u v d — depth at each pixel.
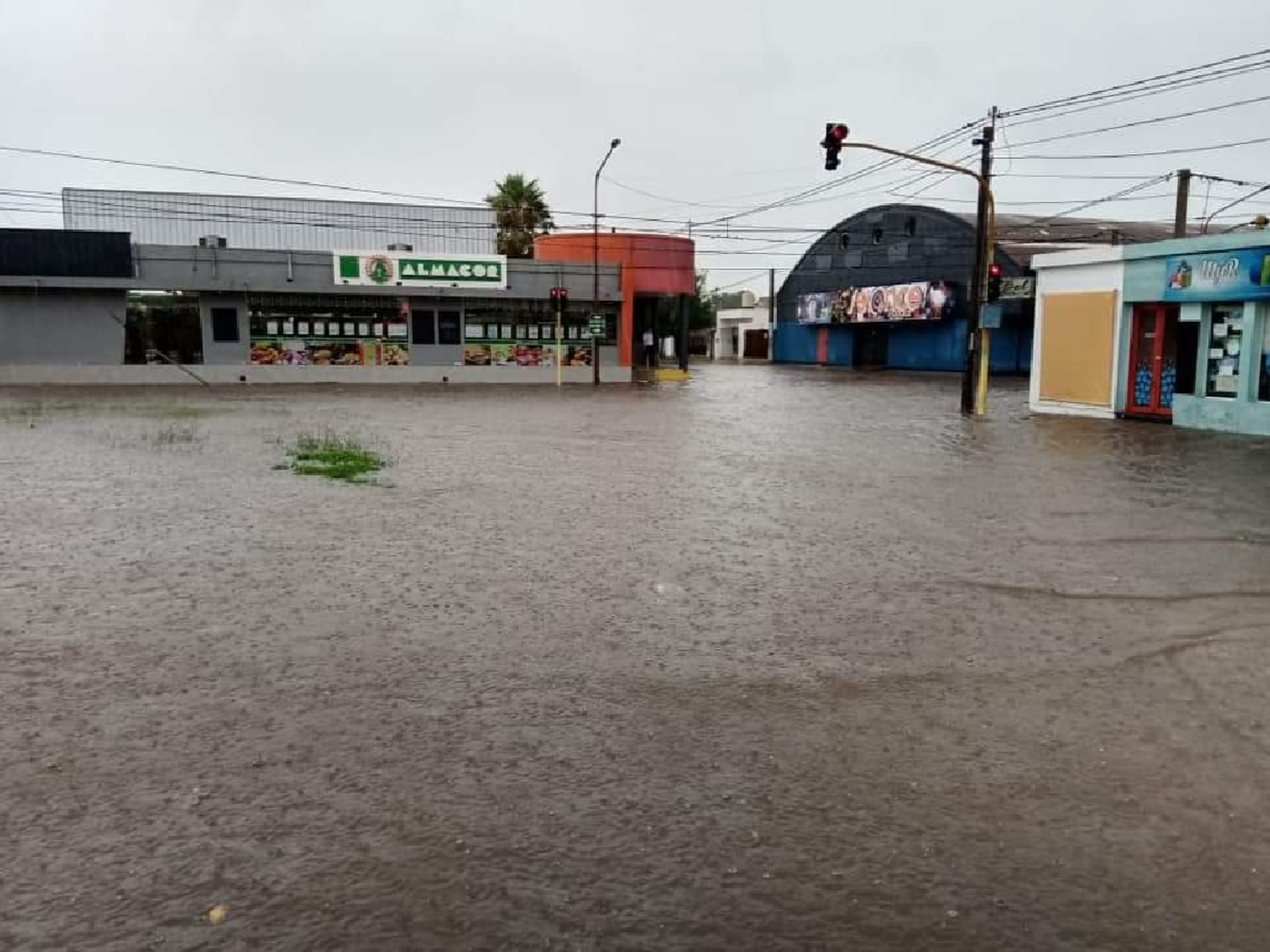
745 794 3.88
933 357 52.44
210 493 10.73
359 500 10.47
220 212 40.78
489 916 3.02
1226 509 10.59
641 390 34.69
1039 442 17.67
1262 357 19.20
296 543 8.29
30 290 34.34
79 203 38.97
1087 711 4.79
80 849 3.37
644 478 12.54
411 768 4.04
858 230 57.75
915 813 3.74
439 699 4.82
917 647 5.75
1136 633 6.08
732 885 3.23
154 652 5.44
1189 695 5.02
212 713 4.59
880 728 4.55
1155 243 21.33
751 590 7.01
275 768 4.02
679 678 5.18
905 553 8.31
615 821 3.64
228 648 5.52
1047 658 5.57
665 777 4.01
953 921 3.05
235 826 3.54
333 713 4.62
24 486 11.14
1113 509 10.59
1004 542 8.79
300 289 36.56
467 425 20.06
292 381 37.31
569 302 40.22
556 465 13.69
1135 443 17.53
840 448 16.38
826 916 3.07
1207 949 2.93
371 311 38.03
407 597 6.67
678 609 6.48
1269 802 3.87
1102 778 4.07
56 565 7.40
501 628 6.00
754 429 19.88
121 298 35.22
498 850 3.42
